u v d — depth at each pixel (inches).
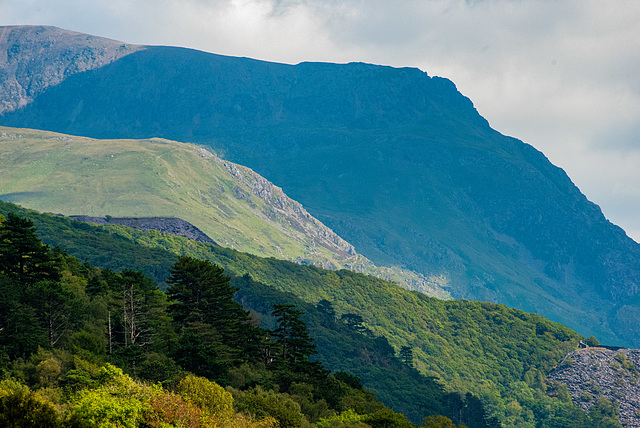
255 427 4188.0
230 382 5290.4
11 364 4372.5
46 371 4212.6
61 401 3865.7
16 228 5821.9
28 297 5128.0
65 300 5305.1
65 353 4665.4
